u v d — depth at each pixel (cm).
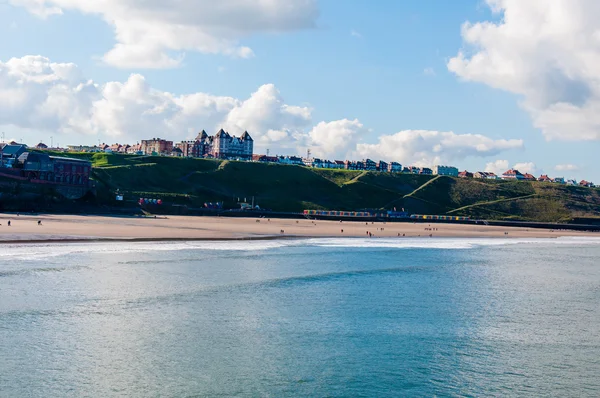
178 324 3691
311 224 15288
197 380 2789
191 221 13812
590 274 6869
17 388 2605
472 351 3369
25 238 7269
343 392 2714
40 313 3744
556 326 4000
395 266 6788
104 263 5800
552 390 2825
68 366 2888
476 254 8950
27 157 15675
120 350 3148
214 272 5647
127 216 14788
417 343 3488
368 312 4225
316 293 4841
